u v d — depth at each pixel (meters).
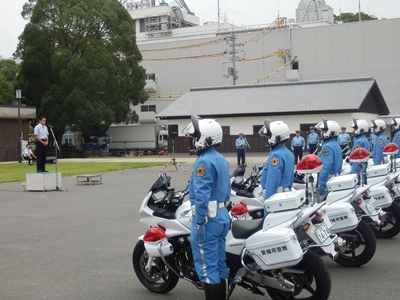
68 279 7.79
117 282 7.60
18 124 44.94
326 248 5.98
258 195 9.98
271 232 5.77
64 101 51.28
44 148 20.33
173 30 89.94
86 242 10.38
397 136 15.78
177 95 70.44
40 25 53.38
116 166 34.19
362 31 59.81
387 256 8.86
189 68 69.69
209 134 5.83
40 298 6.93
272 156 8.16
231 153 47.50
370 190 9.68
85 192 19.39
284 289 5.80
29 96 55.19
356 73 60.19
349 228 7.66
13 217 13.71
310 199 6.28
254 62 65.56
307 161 6.15
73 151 56.25
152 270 7.08
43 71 53.50
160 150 57.31
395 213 9.99
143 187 20.98
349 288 7.08
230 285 6.12
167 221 6.66
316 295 5.88
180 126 49.47
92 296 6.98
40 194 18.89
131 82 56.81
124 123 60.69
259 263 5.82
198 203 5.67
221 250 5.96
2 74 70.56
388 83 58.94
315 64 61.94
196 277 6.42
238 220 6.40
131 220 12.88
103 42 53.94
